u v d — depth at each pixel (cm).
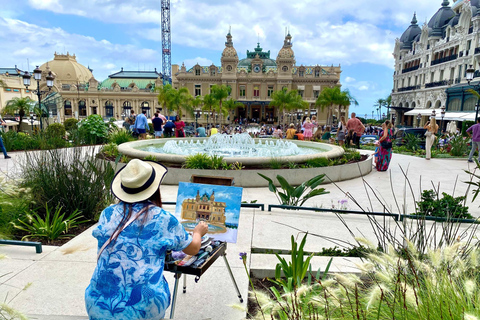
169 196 678
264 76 7425
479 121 1128
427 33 4725
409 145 1697
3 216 432
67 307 279
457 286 190
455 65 3888
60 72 9806
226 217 297
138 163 194
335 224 503
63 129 1494
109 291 176
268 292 318
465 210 498
